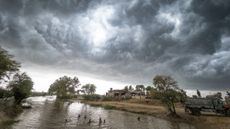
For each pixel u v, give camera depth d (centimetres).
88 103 11712
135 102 10238
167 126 4116
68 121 4344
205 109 5244
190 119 4775
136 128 3878
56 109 7000
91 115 5869
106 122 4556
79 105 10212
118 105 9100
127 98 12138
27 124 3509
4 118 3559
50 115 5131
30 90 5778
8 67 3747
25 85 5494
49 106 8031
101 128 3734
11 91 5278
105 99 13038
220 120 4422
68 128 3500
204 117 4806
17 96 5450
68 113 6000
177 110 6319
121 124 4328
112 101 12150
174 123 4516
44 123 3806
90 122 4403
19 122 3600
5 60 3641
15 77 5419
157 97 5403
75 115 5584
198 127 3978
